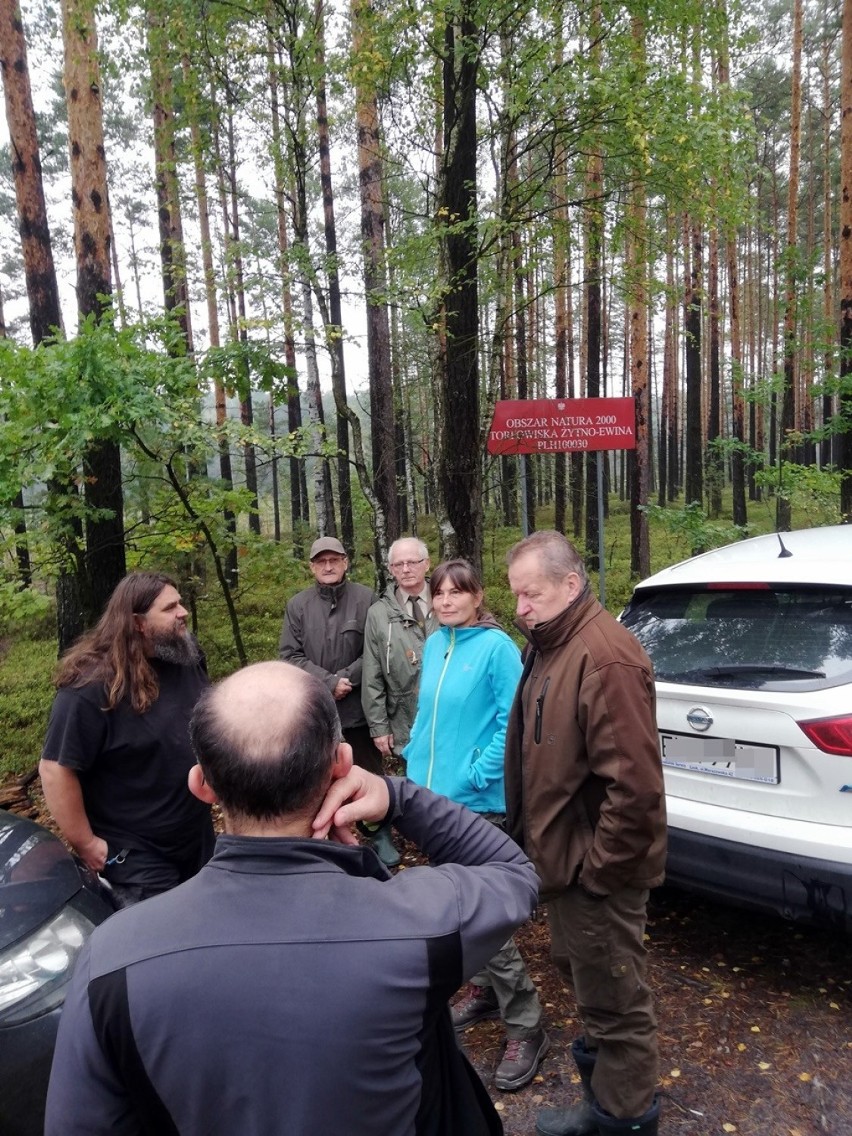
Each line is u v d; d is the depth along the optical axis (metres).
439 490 6.11
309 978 0.95
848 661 2.84
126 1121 0.96
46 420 4.51
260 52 6.27
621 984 2.08
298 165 6.41
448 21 5.36
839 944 3.27
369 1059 0.95
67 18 6.40
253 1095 0.92
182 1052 0.92
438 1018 1.16
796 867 2.70
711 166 5.68
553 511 24.94
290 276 6.13
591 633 2.09
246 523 16.56
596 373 16.08
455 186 5.73
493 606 10.13
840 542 3.61
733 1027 2.79
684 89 5.50
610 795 1.99
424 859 4.31
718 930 3.44
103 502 6.05
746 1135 2.32
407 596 4.03
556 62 5.89
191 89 6.65
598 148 6.41
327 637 4.27
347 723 4.23
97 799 2.70
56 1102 0.97
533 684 2.24
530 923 3.63
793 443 9.33
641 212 7.19
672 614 3.49
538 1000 2.82
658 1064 2.61
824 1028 2.75
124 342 4.60
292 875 1.02
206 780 1.10
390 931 1.01
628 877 2.02
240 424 5.38
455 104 5.64
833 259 27.25
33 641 12.09
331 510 13.23
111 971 0.95
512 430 6.41
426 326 5.93
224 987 0.93
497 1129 1.25
